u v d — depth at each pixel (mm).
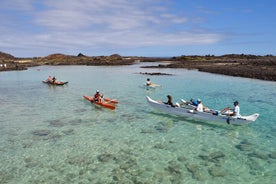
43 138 14977
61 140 14656
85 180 10273
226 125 17094
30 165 11602
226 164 11617
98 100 23328
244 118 16203
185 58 120375
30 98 27312
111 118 19141
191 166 11422
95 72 63312
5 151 13141
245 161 11906
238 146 13727
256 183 9969
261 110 21297
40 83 40562
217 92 30438
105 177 10484
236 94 28891
